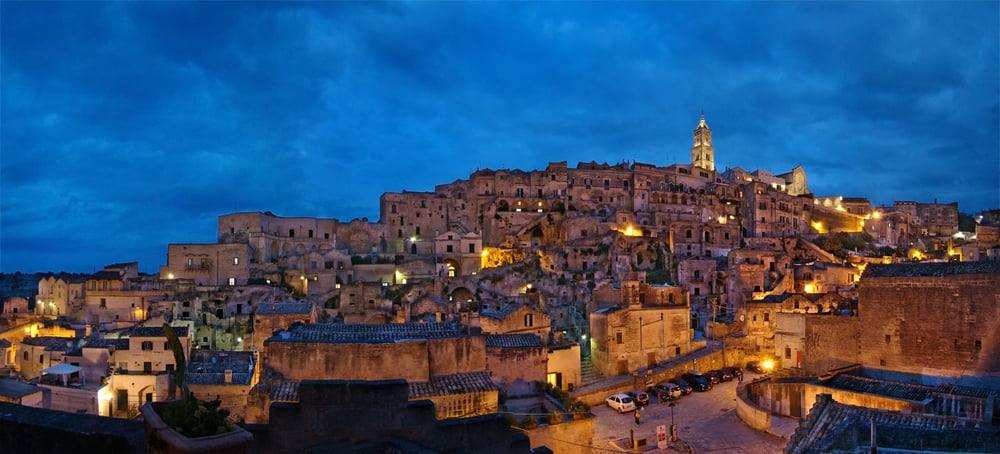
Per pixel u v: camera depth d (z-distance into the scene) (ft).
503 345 173.17
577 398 198.80
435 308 299.17
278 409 53.62
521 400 166.91
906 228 545.44
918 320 180.34
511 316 218.59
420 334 150.82
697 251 449.06
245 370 201.87
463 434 56.59
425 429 55.21
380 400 54.60
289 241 443.73
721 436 168.14
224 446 37.45
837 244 444.55
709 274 360.48
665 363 241.14
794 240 446.60
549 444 141.38
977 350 167.32
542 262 397.60
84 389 202.28
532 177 512.22
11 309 336.90
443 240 421.59
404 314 250.16
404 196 488.44
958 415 141.49
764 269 328.29
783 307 254.27
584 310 326.03
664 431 153.38
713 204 510.99
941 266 180.65
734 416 187.83
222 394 188.75
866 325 193.47
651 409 198.59
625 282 240.73
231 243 384.27
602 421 185.47
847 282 331.36
